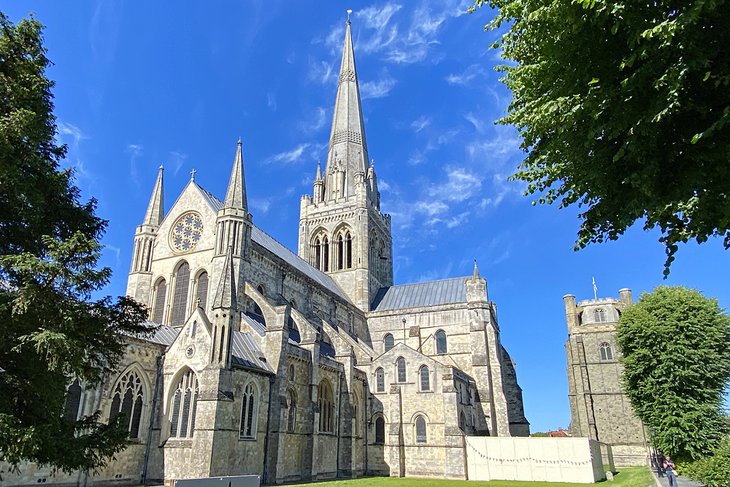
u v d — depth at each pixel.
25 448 18.33
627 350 64.25
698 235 16.50
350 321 81.06
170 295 57.09
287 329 50.84
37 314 19.80
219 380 40.66
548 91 19.06
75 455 20.30
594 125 16.45
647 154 15.60
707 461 39.09
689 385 55.69
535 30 18.59
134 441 42.09
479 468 58.06
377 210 98.94
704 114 13.98
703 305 58.28
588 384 96.62
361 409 64.00
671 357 56.50
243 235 55.81
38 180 22.12
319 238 94.88
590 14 15.59
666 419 55.16
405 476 60.56
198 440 39.41
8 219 21.55
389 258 102.44
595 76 16.89
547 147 20.00
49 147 23.83
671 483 43.72
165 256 59.09
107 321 22.70
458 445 58.81
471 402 69.50
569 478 54.72
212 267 54.62
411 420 62.66
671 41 13.62
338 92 105.94
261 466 44.97
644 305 62.53
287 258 73.75
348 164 97.50
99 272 21.19
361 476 60.75
